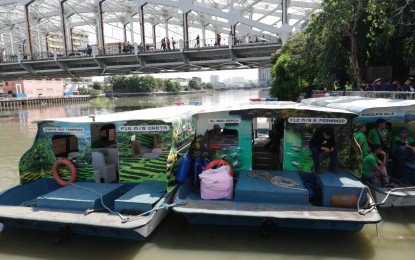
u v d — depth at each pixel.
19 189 7.55
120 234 6.03
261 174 7.36
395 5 15.38
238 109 7.63
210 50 31.91
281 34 31.14
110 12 51.78
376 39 16.77
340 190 6.35
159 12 51.56
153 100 83.19
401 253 6.01
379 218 5.88
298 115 7.43
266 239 6.50
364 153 7.76
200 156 7.88
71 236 6.80
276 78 25.16
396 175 8.68
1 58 44.12
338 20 15.88
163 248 6.32
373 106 7.72
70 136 8.95
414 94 10.56
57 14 53.97
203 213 6.17
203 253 6.11
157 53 33.19
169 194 6.95
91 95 98.06
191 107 12.52
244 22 33.50
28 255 6.21
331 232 6.77
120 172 7.73
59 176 8.02
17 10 55.72
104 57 35.16
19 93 74.62
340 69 21.06
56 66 40.66
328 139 7.16
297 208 6.29
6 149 18.66
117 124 7.56
